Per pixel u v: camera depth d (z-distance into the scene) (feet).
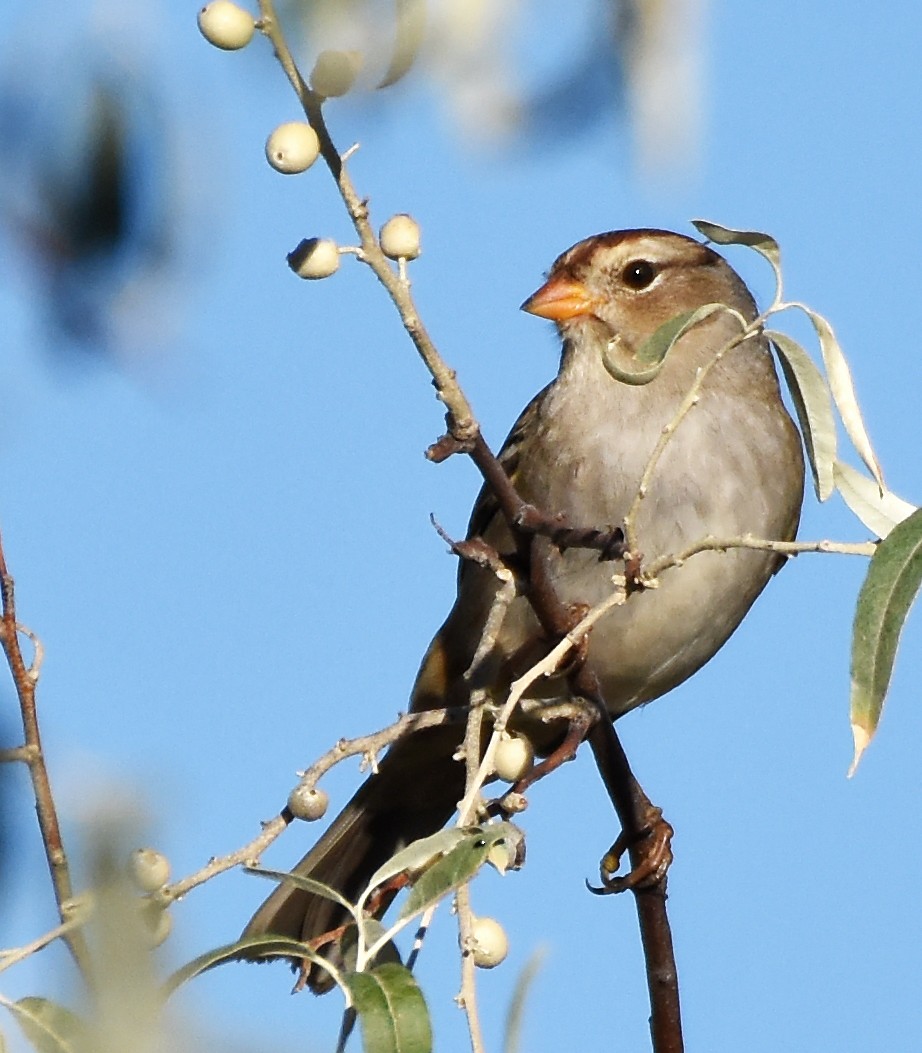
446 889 13.37
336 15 10.55
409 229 15.03
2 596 14.66
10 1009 11.36
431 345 15.67
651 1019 21.90
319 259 14.56
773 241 16.39
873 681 15.37
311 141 13.83
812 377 17.15
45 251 11.76
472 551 17.25
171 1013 10.71
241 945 12.46
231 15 11.92
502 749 16.88
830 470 17.19
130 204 11.89
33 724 14.21
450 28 10.11
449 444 16.65
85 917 11.25
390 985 12.26
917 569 15.29
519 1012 12.85
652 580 16.33
